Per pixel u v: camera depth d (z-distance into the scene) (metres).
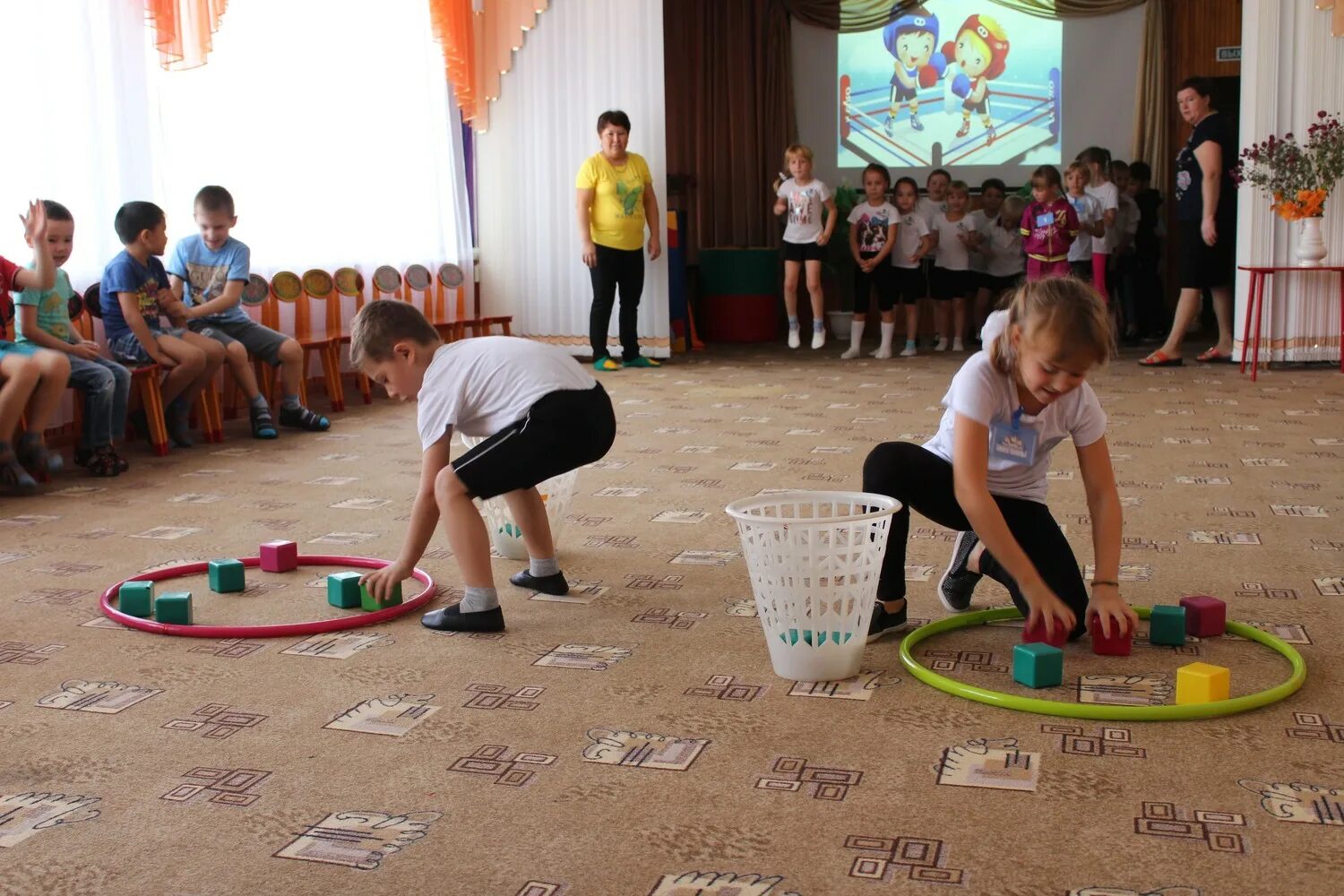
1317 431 5.02
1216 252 7.32
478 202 8.41
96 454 4.52
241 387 5.36
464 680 2.33
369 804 1.80
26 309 4.40
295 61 6.44
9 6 4.79
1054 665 2.23
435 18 7.52
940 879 1.55
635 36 7.99
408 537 2.70
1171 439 4.87
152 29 5.41
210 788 1.86
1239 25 9.45
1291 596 2.76
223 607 2.87
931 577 2.97
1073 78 9.85
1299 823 1.67
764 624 2.31
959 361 8.09
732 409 5.94
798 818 1.73
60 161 5.05
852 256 9.91
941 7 9.98
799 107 10.27
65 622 2.74
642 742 2.01
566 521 3.63
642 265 7.92
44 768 1.95
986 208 9.09
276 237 6.35
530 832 1.70
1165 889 1.51
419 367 2.66
